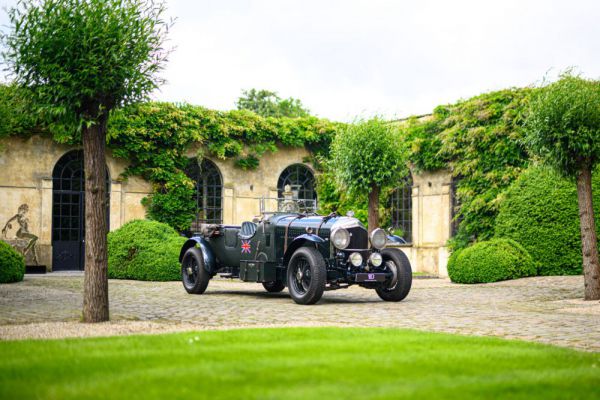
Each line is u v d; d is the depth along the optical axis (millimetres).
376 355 4414
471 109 17141
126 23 6969
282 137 20359
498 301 9836
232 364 4023
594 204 13281
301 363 4059
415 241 19312
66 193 17969
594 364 4418
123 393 3344
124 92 7039
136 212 18484
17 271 13086
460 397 3344
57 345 4871
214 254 11148
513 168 16000
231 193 19938
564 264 13680
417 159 18812
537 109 10602
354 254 9383
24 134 17062
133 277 14719
